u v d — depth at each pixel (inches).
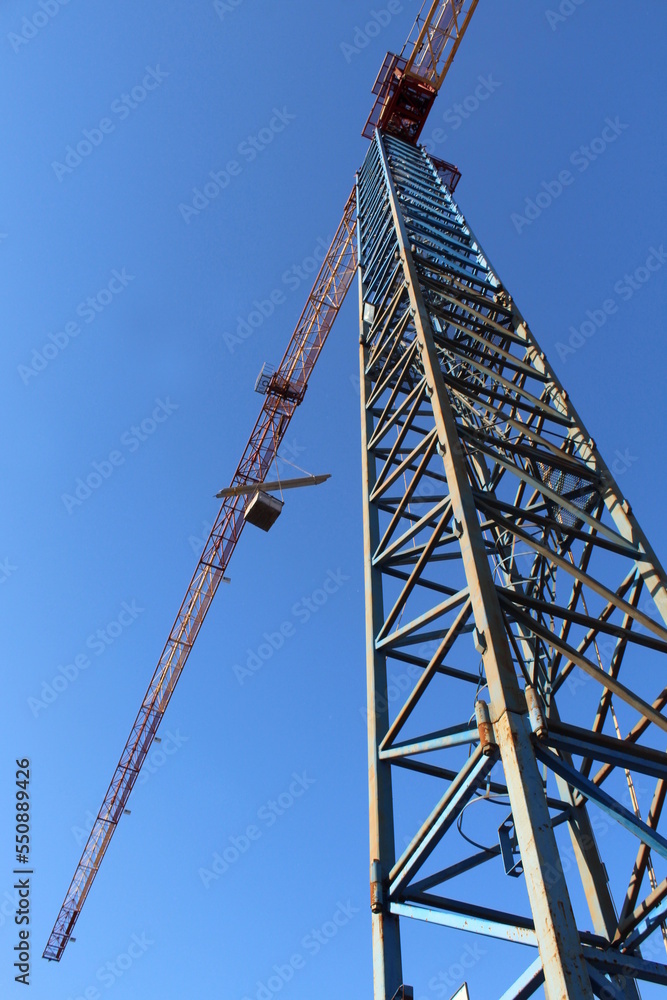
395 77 2244.1
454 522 651.5
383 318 1181.7
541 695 788.0
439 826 554.3
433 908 558.6
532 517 725.9
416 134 2187.5
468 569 598.5
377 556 858.8
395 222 1204.5
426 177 1668.3
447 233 1358.3
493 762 510.9
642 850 636.7
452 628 630.5
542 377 974.4
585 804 732.7
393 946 569.9
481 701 529.7
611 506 789.2
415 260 1123.9
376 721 711.1
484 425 982.4
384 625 767.7
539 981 442.6
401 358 1052.5
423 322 876.6
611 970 506.6
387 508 957.8
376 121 2224.4
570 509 741.9
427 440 834.2
